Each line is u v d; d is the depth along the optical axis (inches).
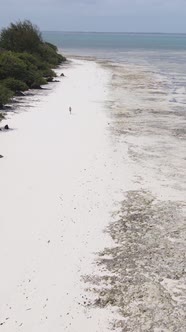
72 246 458.3
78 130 880.3
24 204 544.7
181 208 549.0
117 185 613.3
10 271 412.2
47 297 380.2
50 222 504.1
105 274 413.1
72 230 489.7
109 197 574.9
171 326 349.1
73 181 621.3
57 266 422.9
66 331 343.9
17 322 351.6
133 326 348.8
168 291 390.9
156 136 858.1
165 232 490.6
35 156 715.4
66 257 438.3
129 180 631.8
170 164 701.9
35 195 571.2
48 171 653.9
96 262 431.8
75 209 538.3
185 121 987.3
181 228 500.7
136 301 377.1
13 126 888.9
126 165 692.1
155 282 402.6
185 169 682.2
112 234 484.1
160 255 445.4
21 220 505.4
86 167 676.7
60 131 867.4
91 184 613.3
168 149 778.2
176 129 914.7
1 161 684.7
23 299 377.1
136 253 448.5
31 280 401.1
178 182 629.6
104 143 800.9
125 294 385.7
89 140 815.1
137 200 568.1
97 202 559.5
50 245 458.0
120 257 440.8
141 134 869.2
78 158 715.4
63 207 542.0
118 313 363.3
